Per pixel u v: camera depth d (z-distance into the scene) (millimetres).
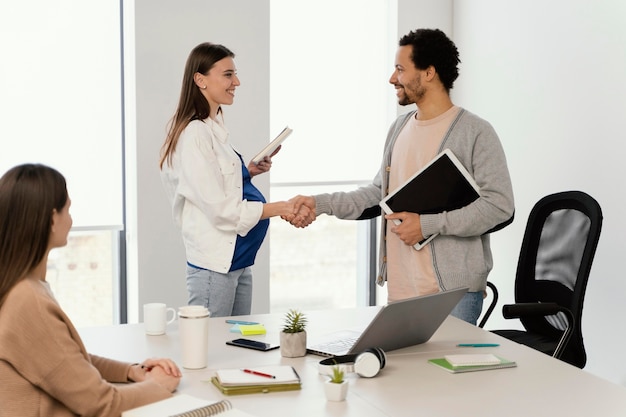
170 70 4070
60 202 1747
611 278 3730
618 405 1856
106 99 4109
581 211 2945
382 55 4758
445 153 2998
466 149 3025
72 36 4012
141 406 1772
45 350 1682
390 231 3162
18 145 3955
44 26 3955
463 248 3029
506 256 4410
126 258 4277
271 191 4617
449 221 2945
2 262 1705
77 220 4094
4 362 1681
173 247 4160
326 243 4867
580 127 3869
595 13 3756
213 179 2992
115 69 4113
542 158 4125
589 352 3879
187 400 1783
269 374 1966
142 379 1945
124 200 4234
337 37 4648
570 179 3943
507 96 4355
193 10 4094
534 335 3121
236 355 2234
